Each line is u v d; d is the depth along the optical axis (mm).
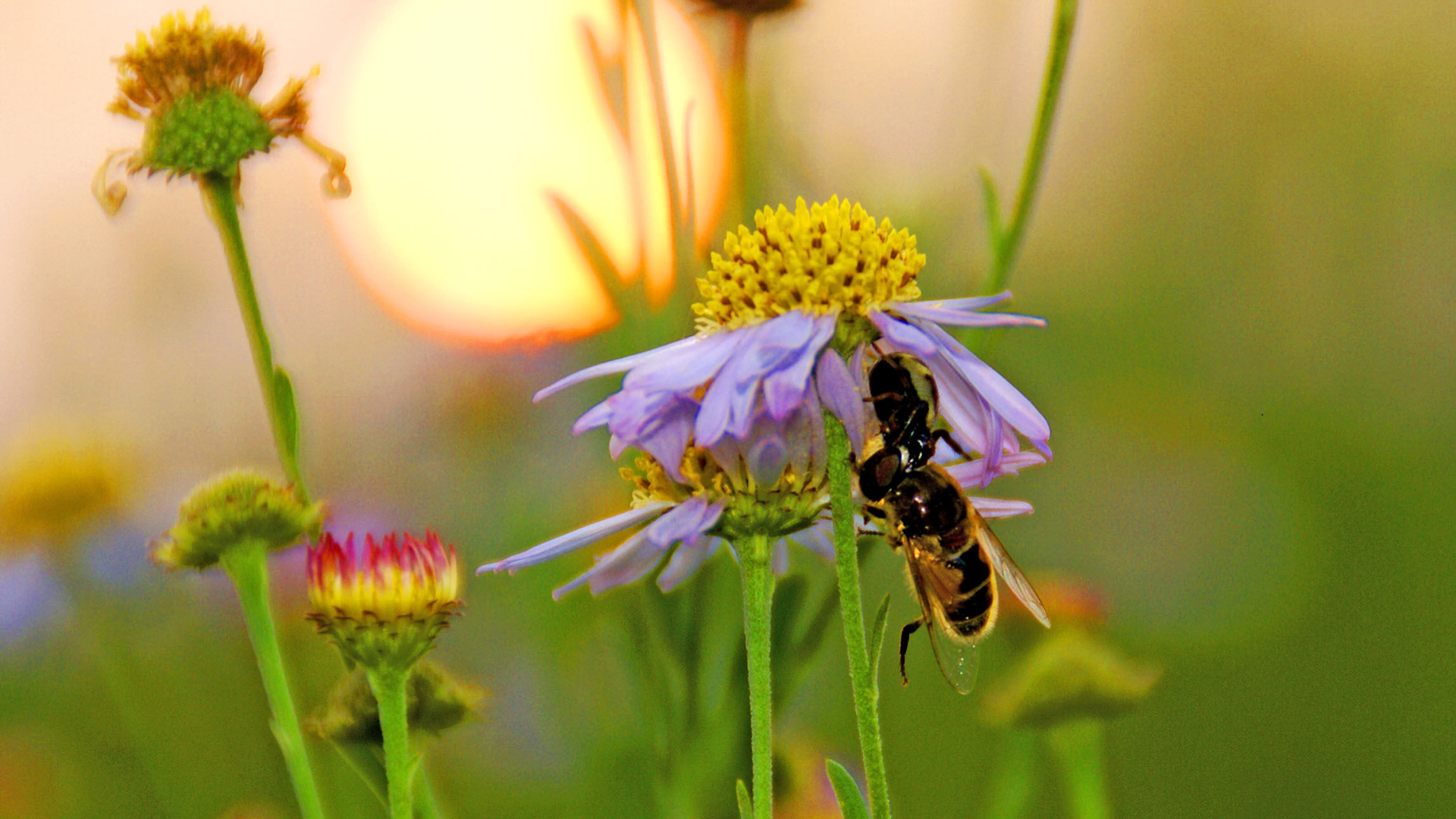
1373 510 559
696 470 289
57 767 368
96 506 404
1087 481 537
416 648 289
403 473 449
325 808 333
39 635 393
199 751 355
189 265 462
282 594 350
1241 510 517
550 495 403
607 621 319
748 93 325
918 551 316
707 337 291
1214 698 486
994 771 393
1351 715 479
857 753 349
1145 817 461
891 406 293
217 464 453
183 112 300
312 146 305
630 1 313
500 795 358
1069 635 335
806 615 317
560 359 438
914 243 294
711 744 311
